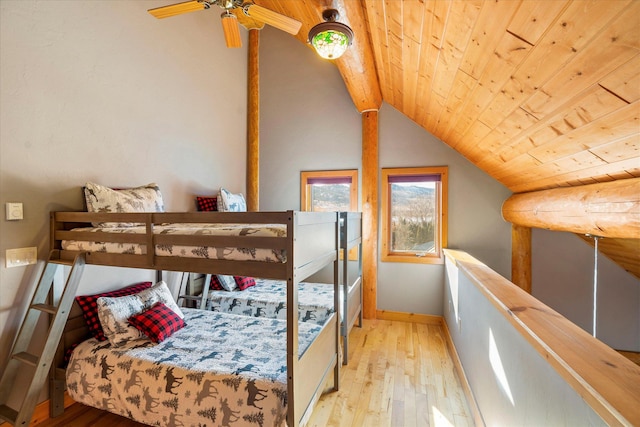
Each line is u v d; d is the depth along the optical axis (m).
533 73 1.51
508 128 2.20
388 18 2.06
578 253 3.37
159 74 2.94
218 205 3.36
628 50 1.05
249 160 4.42
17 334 1.92
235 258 1.64
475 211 3.71
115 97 2.51
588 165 1.87
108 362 1.87
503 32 1.42
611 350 0.90
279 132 4.43
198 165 3.47
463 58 1.86
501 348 1.51
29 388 1.74
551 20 1.17
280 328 2.32
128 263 1.86
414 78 2.71
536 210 2.68
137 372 1.78
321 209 4.35
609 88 1.25
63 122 2.15
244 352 1.92
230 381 1.62
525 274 3.49
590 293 3.33
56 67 2.10
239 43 2.30
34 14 1.97
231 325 2.37
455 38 1.74
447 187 3.79
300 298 3.10
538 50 1.36
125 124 2.60
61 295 1.92
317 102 4.30
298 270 1.57
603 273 3.29
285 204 4.41
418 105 3.27
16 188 1.92
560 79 1.41
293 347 1.51
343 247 2.84
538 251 3.48
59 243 2.11
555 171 2.26
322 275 4.28
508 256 3.61
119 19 2.54
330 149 4.24
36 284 2.03
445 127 3.27
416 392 2.37
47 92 2.05
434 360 2.88
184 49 3.26
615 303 3.26
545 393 1.02
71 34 2.19
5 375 1.84
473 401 2.07
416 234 4.01
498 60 1.62
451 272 3.18
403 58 2.49
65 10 2.15
